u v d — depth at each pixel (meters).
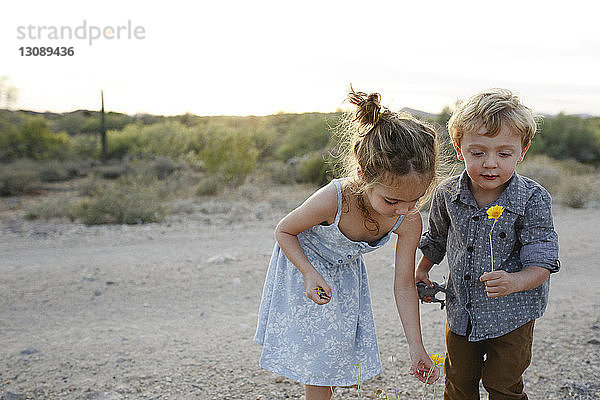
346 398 2.94
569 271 6.04
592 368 3.22
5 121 26.00
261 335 2.43
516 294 2.17
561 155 24.56
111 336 4.05
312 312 2.28
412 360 2.29
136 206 10.14
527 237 2.09
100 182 16.48
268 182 16.75
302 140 25.12
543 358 3.40
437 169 2.07
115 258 6.73
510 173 2.01
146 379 3.24
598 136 26.03
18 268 6.22
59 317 4.55
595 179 17.33
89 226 9.51
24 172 16.39
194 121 47.72
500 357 2.19
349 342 2.33
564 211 10.95
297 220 2.23
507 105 1.95
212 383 3.18
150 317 4.55
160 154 24.28
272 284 2.44
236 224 9.51
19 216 11.06
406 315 2.34
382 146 1.93
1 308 4.78
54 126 43.88
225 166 15.62
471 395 2.38
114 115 45.47
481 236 2.16
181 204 11.59
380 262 6.39
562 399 2.88
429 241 2.45
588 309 4.44
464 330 2.25
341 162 2.27
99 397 3.02
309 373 2.28
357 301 2.37
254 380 3.21
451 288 2.34
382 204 2.01
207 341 3.91
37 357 3.62
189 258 6.66
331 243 2.27
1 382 3.22
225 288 5.41
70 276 5.84
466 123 2.00
